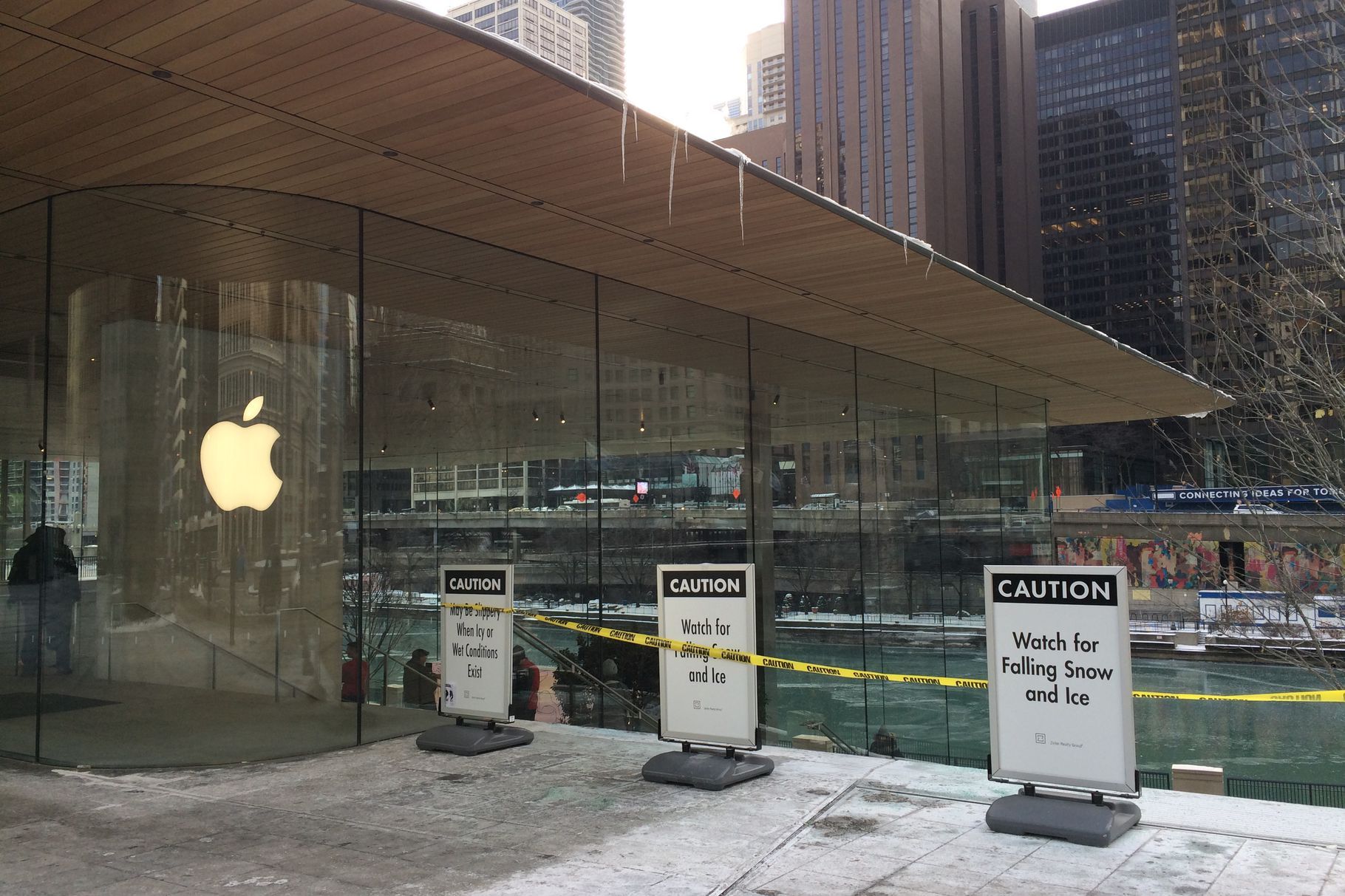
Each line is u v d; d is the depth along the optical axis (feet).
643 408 41.09
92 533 28.32
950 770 24.09
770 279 40.50
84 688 27.58
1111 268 433.48
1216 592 79.41
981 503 66.44
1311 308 43.83
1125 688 18.45
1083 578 18.97
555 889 15.93
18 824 20.40
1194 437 75.31
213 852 18.29
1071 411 83.61
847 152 442.91
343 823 20.17
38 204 29.66
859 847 17.95
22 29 19.07
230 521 28.71
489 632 27.94
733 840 18.48
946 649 59.36
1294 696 18.94
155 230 28.68
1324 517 55.16
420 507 32.27
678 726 24.23
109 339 28.84
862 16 441.27
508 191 29.35
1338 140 44.39
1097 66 448.65
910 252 36.60
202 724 27.66
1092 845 17.69
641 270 38.91
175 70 21.04
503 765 25.36
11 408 30.01
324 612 29.76
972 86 466.29
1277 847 17.58
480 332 34.83
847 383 54.03
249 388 29.27
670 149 26.09
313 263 30.27
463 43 19.99
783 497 48.14
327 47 20.04
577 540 37.40
